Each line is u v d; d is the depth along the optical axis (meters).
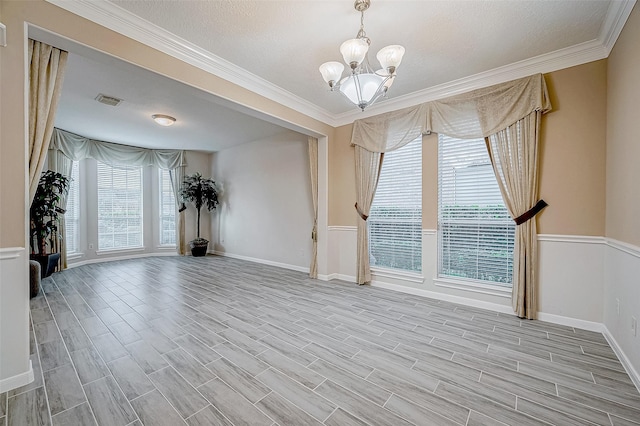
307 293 3.90
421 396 1.74
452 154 3.57
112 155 6.28
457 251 3.56
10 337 1.77
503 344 2.41
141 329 2.70
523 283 2.96
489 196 3.33
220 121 4.86
